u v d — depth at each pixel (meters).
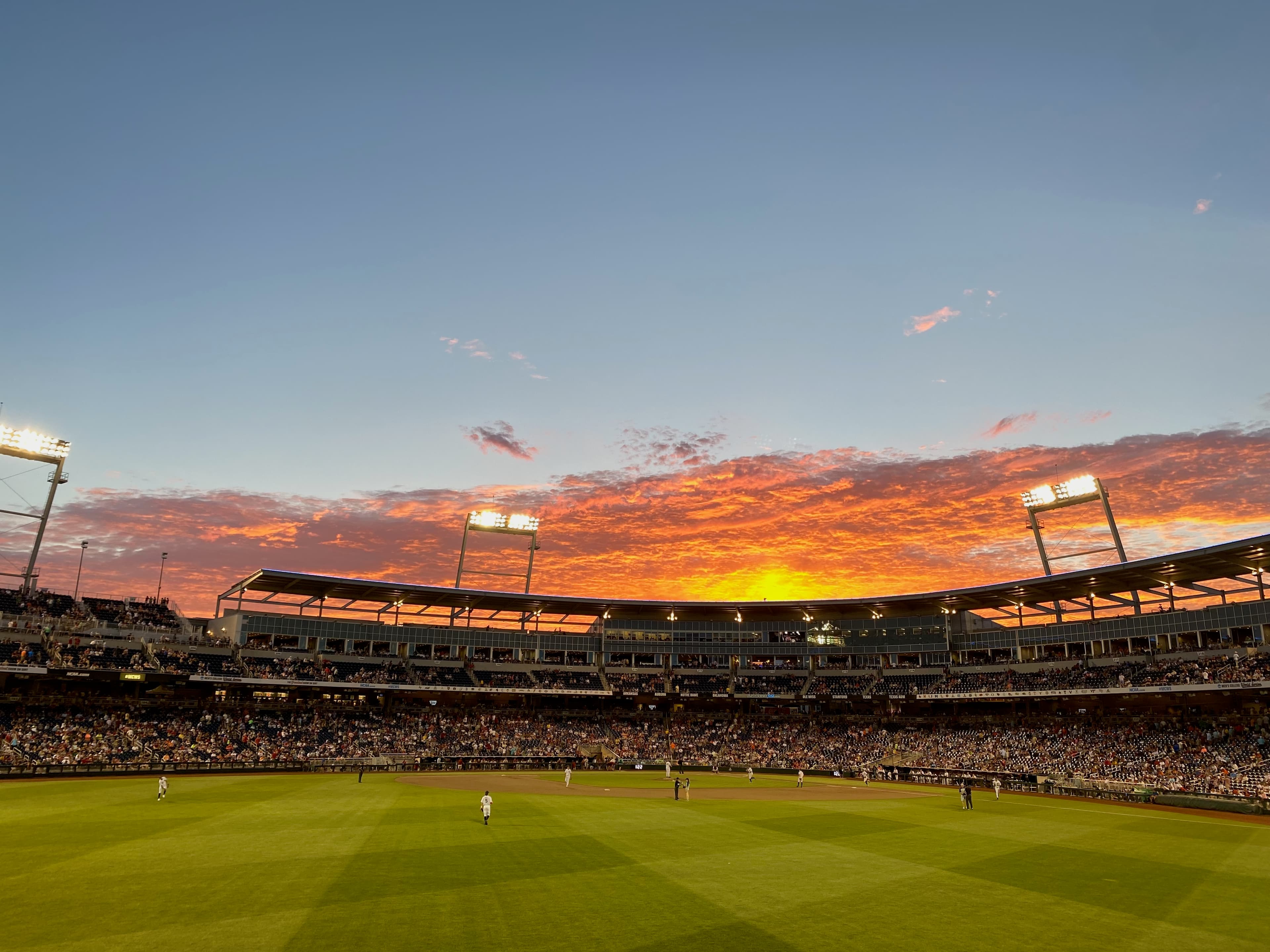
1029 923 22.19
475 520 110.88
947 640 101.31
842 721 101.12
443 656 103.50
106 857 28.20
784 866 29.73
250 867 26.78
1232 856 34.81
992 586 88.81
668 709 108.56
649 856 31.12
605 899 23.53
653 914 22.06
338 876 25.72
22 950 17.91
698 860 30.48
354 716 90.38
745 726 102.75
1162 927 22.08
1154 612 83.44
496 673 103.69
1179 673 75.12
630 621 112.44
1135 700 83.00
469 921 20.80
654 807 50.12
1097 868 30.95
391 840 33.09
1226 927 22.27
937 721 95.19
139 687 82.06
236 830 35.00
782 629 109.88
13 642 74.25
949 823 44.78
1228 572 77.44
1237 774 61.81
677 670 109.12
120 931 19.34
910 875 28.64
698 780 76.81
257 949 18.14
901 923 21.89
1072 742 78.75
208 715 81.12
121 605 91.38
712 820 43.50
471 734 92.12
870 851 33.84
